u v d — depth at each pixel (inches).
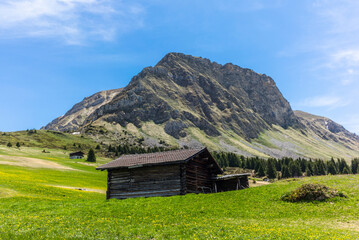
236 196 1177.4
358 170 6476.4
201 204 1074.7
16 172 2893.7
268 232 675.4
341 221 824.9
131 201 1173.1
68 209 1000.9
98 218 861.2
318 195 1048.8
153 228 735.7
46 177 2923.2
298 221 838.5
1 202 1183.6
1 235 636.1
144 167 1469.0
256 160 7642.7
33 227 717.9
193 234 669.9
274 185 1327.5
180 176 1385.3
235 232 679.7
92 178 3523.6
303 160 7229.3
